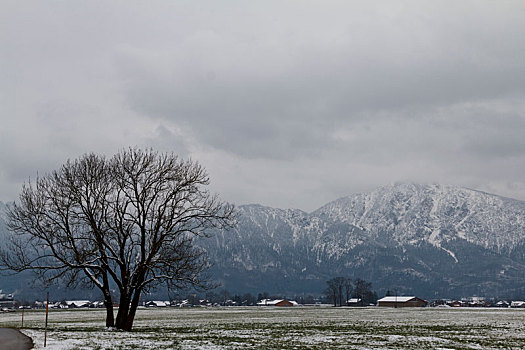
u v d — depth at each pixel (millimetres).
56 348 28594
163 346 31688
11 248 43062
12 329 50906
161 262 44781
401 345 36375
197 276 45875
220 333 46750
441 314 110688
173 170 46469
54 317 96625
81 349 28375
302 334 46406
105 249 45531
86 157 45719
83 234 44812
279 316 98812
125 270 45500
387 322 72688
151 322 73500
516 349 34594
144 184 45625
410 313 119500
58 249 44125
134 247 46406
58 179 44781
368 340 40250
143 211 45188
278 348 32562
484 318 86938
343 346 35094
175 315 104062
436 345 36750
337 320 80000
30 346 30344
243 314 110625
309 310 150875
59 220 44344
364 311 139750
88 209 44406
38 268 43344
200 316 98625
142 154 46406
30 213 43188
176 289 46406
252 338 40812
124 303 45688
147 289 46938
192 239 46906
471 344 37719
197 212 46906
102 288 45562
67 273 44375
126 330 45688
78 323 70500
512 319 82312
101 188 44938
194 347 31688
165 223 46156
